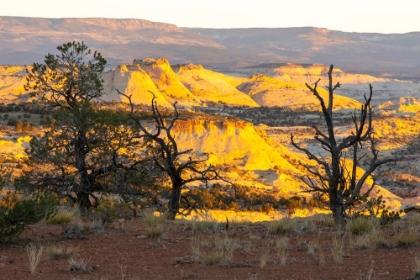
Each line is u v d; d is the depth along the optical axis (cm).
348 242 1348
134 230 1584
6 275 1071
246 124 11331
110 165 2425
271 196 7375
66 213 1647
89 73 2747
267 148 10881
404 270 1042
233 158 10425
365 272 1044
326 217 1855
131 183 2428
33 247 1298
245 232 1533
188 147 10425
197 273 1082
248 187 7969
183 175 7338
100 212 1709
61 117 2486
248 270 1097
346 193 1619
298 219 1862
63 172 2478
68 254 1236
